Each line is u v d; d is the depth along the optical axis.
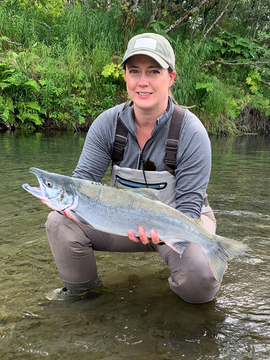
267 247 2.87
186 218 1.91
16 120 9.81
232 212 3.69
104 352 1.60
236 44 13.98
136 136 2.14
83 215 1.92
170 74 2.14
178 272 2.01
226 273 2.44
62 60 11.21
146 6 13.46
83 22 12.14
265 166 6.34
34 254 2.62
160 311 1.95
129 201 1.92
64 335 1.72
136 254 2.76
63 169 5.20
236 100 13.72
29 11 12.32
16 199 3.84
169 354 1.60
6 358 1.55
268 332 1.79
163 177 2.15
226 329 1.80
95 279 2.24
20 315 1.87
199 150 2.07
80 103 10.72
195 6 12.62
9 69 9.80
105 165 2.28
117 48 12.13
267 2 14.73
